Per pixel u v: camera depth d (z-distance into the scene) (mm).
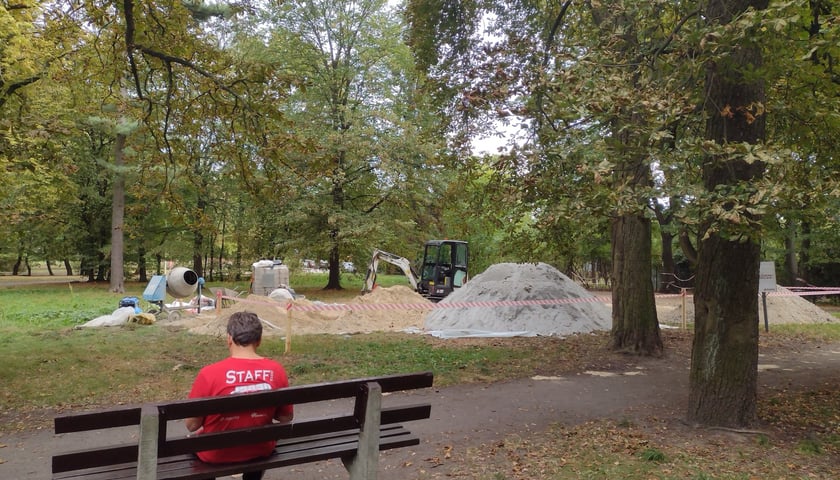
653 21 8008
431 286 25859
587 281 39031
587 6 10203
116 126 25469
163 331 14062
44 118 8039
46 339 12531
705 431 5805
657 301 25406
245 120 9406
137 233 29469
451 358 10281
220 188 30953
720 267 5848
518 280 16062
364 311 16344
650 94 5441
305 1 30328
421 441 5613
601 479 4504
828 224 5418
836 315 19984
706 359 5996
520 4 12648
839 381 8617
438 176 28766
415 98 12711
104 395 7574
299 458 3285
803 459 4988
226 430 3027
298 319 15312
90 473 3006
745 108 5473
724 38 5184
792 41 5660
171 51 9945
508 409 6902
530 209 6781
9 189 19297
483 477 4586
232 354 3330
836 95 6781
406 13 12820
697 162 5898
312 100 30938
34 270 77250
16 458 5215
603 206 5043
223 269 41594
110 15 9883
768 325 16047
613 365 9883
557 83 5945
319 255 31250
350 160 29344
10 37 10148
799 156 7523
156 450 2740
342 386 3348
